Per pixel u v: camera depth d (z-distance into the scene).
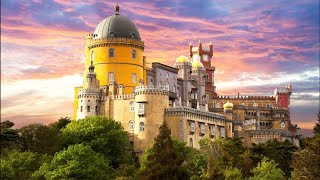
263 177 131.12
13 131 165.12
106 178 136.88
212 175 112.94
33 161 144.62
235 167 133.75
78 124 166.25
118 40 193.25
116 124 169.25
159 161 105.81
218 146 153.50
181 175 104.38
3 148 159.12
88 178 133.75
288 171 157.12
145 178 103.31
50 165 137.12
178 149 149.00
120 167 151.25
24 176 139.38
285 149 161.12
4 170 136.00
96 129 163.00
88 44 197.50
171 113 174.12
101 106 183.00
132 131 176.88
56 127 178.62
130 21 199.50
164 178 102.69
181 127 172.62
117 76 192.00
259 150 162.25
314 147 118.88
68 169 132.25
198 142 162.75
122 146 164.75
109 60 192.75
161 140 111.44
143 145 171.62
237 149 151.62
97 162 139.25
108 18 199.00
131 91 192.12
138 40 196.12
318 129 140.88
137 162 166.38
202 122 182.75
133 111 177.75
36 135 161.75
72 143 162.50
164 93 175.38
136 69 194.38
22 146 162.62
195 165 136.62
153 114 172.62
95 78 186.75
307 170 115.62
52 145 160.00
